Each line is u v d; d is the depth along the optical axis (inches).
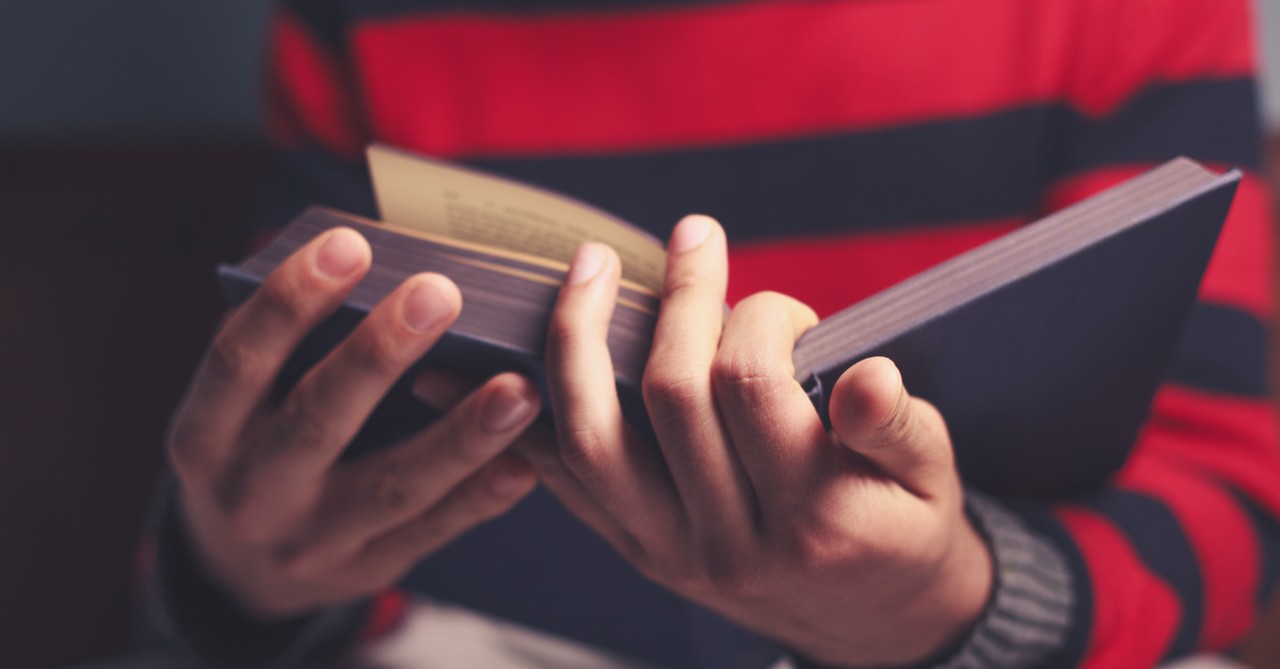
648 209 36.8
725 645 25.4
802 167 35.9
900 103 35.5
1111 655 22.2
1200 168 16.9
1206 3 34.4
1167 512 26.2
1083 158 34.6
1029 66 35.3
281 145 41.7
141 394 55.7
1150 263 17.3
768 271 36.1
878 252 35.8
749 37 36.2
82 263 53.4
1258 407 30.5
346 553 22.0
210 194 55.0
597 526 19.6
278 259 18.5
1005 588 20.8
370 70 38.7
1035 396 19.6
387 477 19.5
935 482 17.5
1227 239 31.8
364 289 17.6
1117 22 34.6
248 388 18.6
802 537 16.9
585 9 37.4
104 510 56.1
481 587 25.2
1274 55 55.2
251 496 20.7
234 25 56.5
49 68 54.0
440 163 17.5
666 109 36.8
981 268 16.3
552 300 17.1
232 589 25.9
